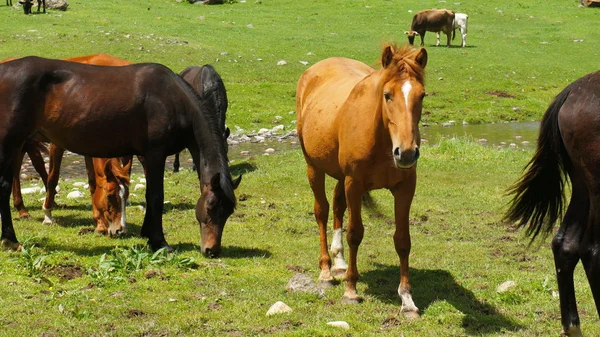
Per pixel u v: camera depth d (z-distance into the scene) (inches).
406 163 218.2
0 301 253.9
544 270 309.3
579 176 216.1
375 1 1599.4
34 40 1021.2
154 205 327.0
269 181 488.1
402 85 223.6
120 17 1294.3
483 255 333.1
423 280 295.3
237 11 1461.6
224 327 236.1
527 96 943.0
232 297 267.1
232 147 672.4
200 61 992.2
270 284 284.7
